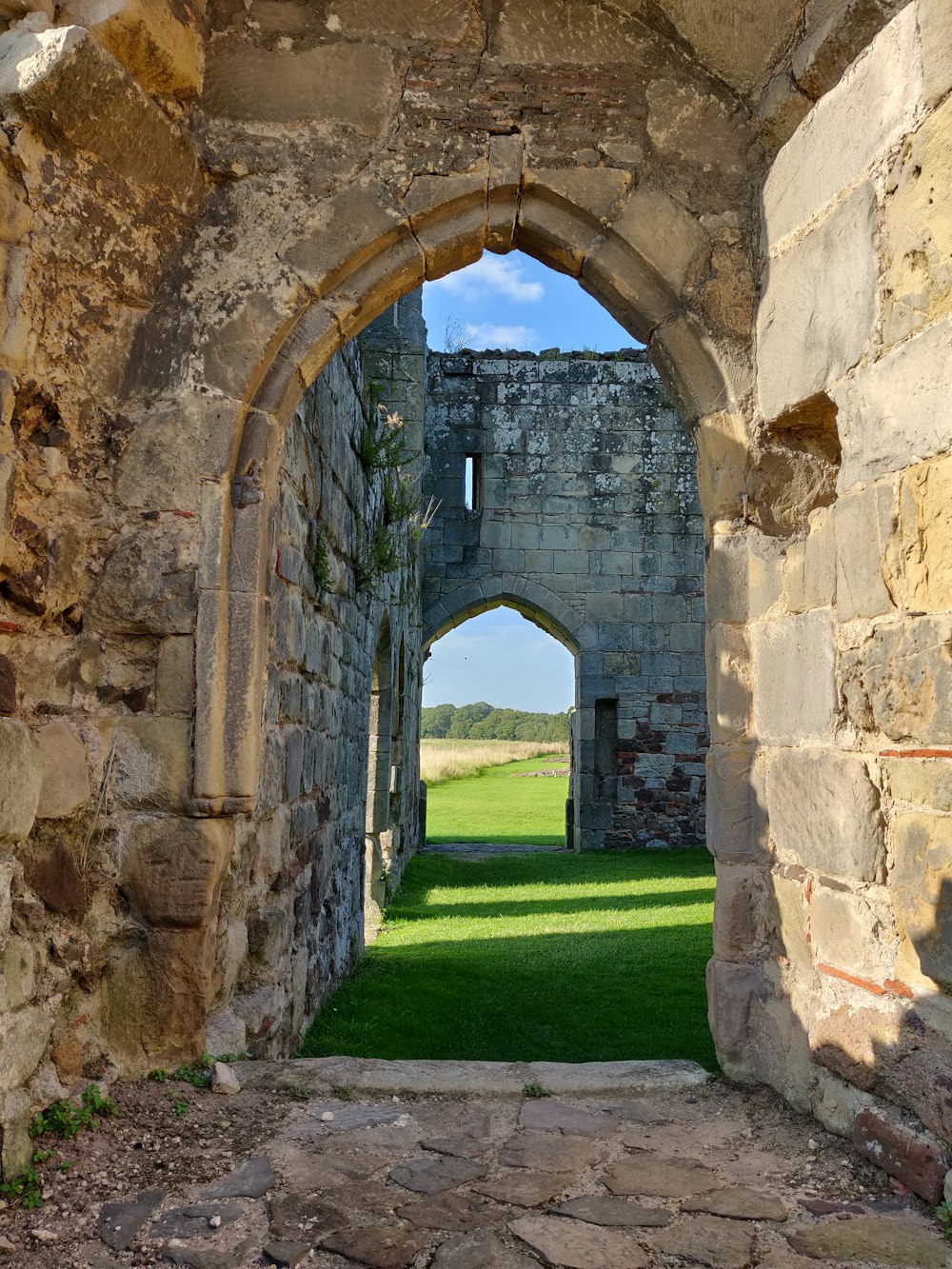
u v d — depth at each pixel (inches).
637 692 532.4
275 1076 117.5
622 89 134.2
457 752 1293.1
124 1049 114.0
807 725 111.3
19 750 95.7
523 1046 169.3
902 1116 92.8
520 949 257.6
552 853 517.7
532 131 132.6
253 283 126.9
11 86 104.0
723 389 130.2
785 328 119.7
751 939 122.4
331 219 128.9
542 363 544.1
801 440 127.4
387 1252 78.6
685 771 529.7
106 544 121.0
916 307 91.8
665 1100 114.6
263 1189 89.3
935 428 88.1
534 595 534.0
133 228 121.3
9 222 106.3
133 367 124.0
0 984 92.3
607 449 541.3
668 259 131.0
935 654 87.3
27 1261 76.2
